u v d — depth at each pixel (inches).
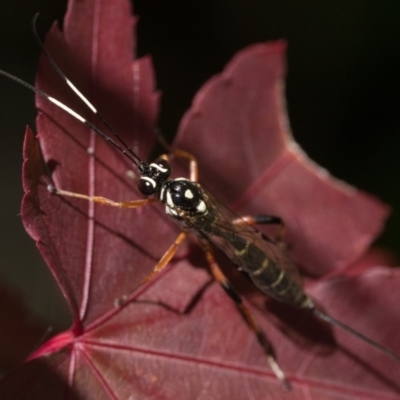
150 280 5.3
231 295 5.3
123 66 5.2
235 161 5.4
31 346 5.3
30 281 5.9
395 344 5.3
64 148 5.2
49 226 5.1
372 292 5.3
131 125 5.3
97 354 5.2
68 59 5.2
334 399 5.3
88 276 5.2
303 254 5.4
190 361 5.2
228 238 5.4
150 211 5.3
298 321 5.3
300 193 5.4
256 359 5.3
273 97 5.4
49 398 5.0
